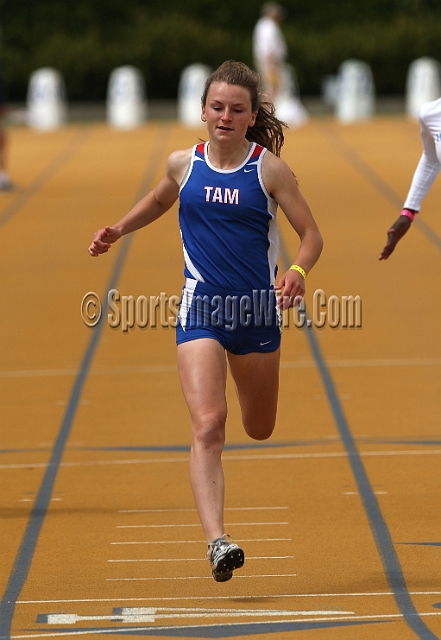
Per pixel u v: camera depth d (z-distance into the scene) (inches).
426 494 616.7
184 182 496.4
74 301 1142.3
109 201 1743.4
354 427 747.4
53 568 513.3
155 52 3639.3
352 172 2020.2
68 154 2352.4
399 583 478.3
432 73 3267.7
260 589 474.3
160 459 692.7
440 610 437.1
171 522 581.3
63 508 609.0
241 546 540.4
